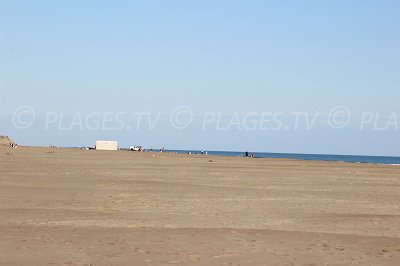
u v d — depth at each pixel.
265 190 32.59
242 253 14.39
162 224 19.00
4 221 18.78
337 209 24.11
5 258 13.17
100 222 19.12
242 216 21.41
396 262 13.62
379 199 28.59
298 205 25.34
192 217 20.88
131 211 22.27
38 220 19.20
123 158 81.94
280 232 17.72
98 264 12.84
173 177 42.22
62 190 29.67
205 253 14.30
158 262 13.18
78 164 59.09
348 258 14.02
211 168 58.53
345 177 47.53
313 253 14.55
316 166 71.50
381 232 18.11
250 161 87.06
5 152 90.19
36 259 13.17
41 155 83.44
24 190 29.17
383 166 78.00
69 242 15.32
